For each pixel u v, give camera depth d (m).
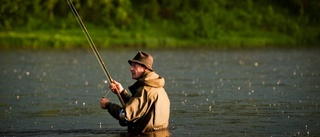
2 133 15.02
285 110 18.12
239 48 57.12
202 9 69.00
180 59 42.78
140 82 14.41
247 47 58.66
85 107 19.23
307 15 70.31
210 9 68.94
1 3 63.25
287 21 68.62
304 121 16.28
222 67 35.16
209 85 25.19
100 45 59.44
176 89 23.83
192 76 29.42
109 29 64.75
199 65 36.78
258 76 29.16
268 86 24.55
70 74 31.52
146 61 14.41
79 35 62.88
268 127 15.52
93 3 66.94
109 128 15.50
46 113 18.09
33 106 19.55
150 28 65.88
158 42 60.91
